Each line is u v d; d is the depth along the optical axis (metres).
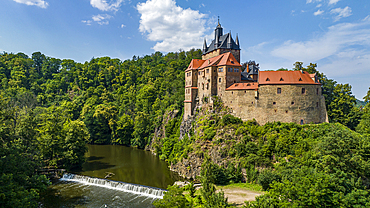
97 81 191.62
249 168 66.31
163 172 81.75
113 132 133.25
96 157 101.31
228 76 89.62
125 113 141.12
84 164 89.25
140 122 123.50
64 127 89.75
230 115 83.25
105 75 192.00
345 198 40.75
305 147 61.91
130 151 115.25
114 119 136.38
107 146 127.62
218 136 78.81
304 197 41.12
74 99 166.38
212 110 89.81
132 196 60.22
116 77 190.75
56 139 77.25
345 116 84.94
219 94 91.69
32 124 66.31
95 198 58.62
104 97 159.88
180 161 82.62
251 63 138.12
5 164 45.69
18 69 178.12
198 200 52.47
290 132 69.25
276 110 76.38
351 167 50.00
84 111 138.00
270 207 38.81
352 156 51.09
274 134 70.25
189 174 76.94
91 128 132.62
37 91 174.38
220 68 91.12
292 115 74.75
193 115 99.19
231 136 76.75
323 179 42.88
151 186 66.88
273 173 58.94
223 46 101.69
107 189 64.88
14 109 60.28
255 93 79.31
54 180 71.25
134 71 195.38
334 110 86.12
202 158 76.62
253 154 67.94
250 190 59.88
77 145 79.94
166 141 101.69
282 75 77.62
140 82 183.50
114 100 165.12
